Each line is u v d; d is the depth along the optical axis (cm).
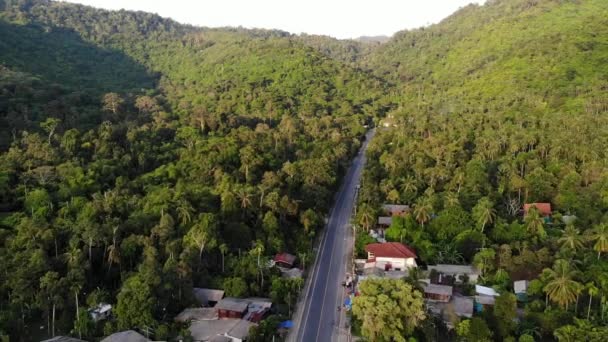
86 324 8438
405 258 10700
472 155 16675
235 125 19675
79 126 15738
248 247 11306
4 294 8981
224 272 10362
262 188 12900
